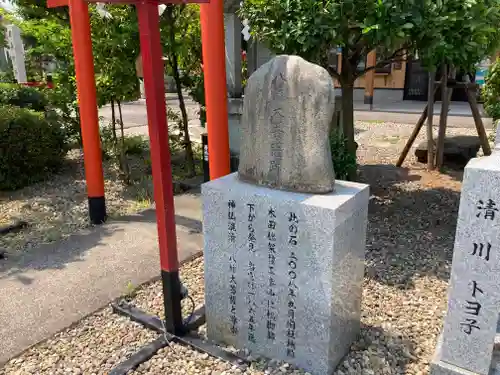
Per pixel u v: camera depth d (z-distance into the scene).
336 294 2.46
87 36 4.57
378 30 3.67
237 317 2.80
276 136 2.54
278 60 2.52
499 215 2.05
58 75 6.87
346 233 2.44
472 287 2.21
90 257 4.17
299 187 2.53
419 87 15.38
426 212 5.20
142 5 2.45
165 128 2.65
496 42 4.72
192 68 6.70
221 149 4.25
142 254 4.21
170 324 2.93
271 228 2.49
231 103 6.52
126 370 2.62
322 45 4.04
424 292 3.49
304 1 3.92
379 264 3.95
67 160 7.84
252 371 2.60
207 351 2.76
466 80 6.91
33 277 3.80
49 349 2.88
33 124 6.53
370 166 7.24
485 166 2.07
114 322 3.15
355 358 2.72
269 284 2.60
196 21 6.31
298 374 2.58
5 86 9.00
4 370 2.68
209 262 2.81
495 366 2.41
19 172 6.46
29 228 5.02
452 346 2.35
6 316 3.22
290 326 2.60
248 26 4.80
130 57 5.69
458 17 3.77
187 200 5.75
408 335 2.96
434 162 7.09
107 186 6.45
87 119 4.76
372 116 12.48
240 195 2.55
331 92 2.42
